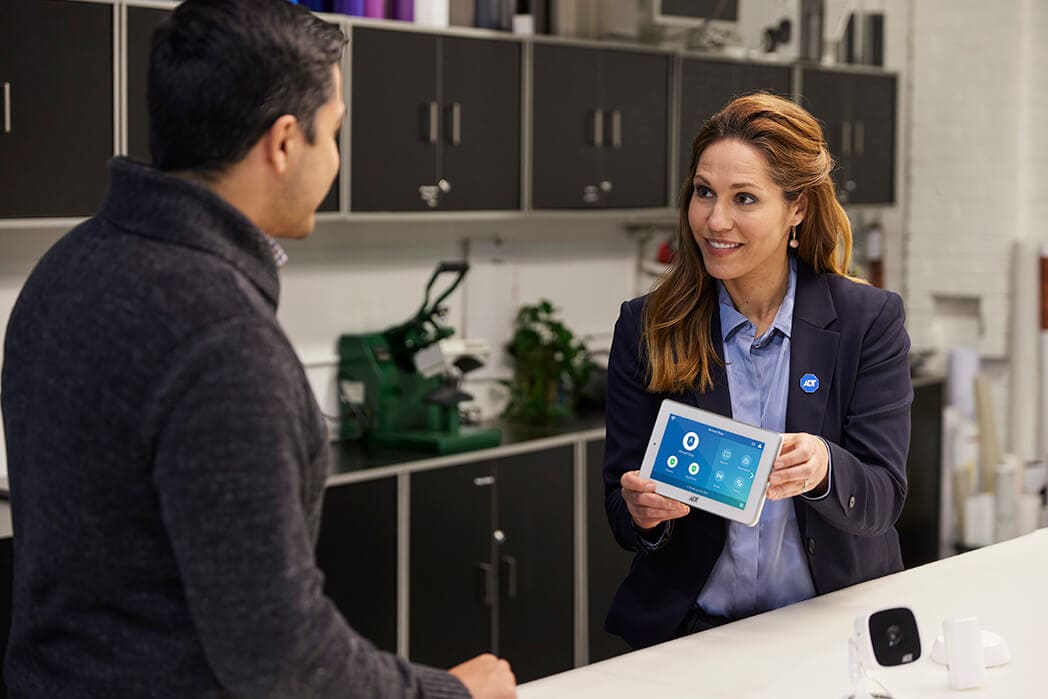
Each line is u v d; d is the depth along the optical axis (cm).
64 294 130
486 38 397
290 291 401
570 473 417
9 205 304
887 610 173
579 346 448
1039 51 525
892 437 214
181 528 120
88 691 131
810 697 173
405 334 402
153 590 129
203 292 124
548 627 412
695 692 175
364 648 131
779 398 217
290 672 122
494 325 457
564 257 477
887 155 533
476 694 146
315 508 135
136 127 327
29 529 134
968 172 543
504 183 405
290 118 132
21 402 133
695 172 213
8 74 302
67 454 127
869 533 208
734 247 208
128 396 123
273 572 120
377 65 370
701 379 218
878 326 217
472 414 439
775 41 480
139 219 130
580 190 426
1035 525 514
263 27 130
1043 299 528
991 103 534
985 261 541
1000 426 547
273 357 124
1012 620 204
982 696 173
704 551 215
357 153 367
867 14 534
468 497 386
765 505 215
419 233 434
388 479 365
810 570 216
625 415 225
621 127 435
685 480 200
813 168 209
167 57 130
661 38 446
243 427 120
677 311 220
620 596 225
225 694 131
